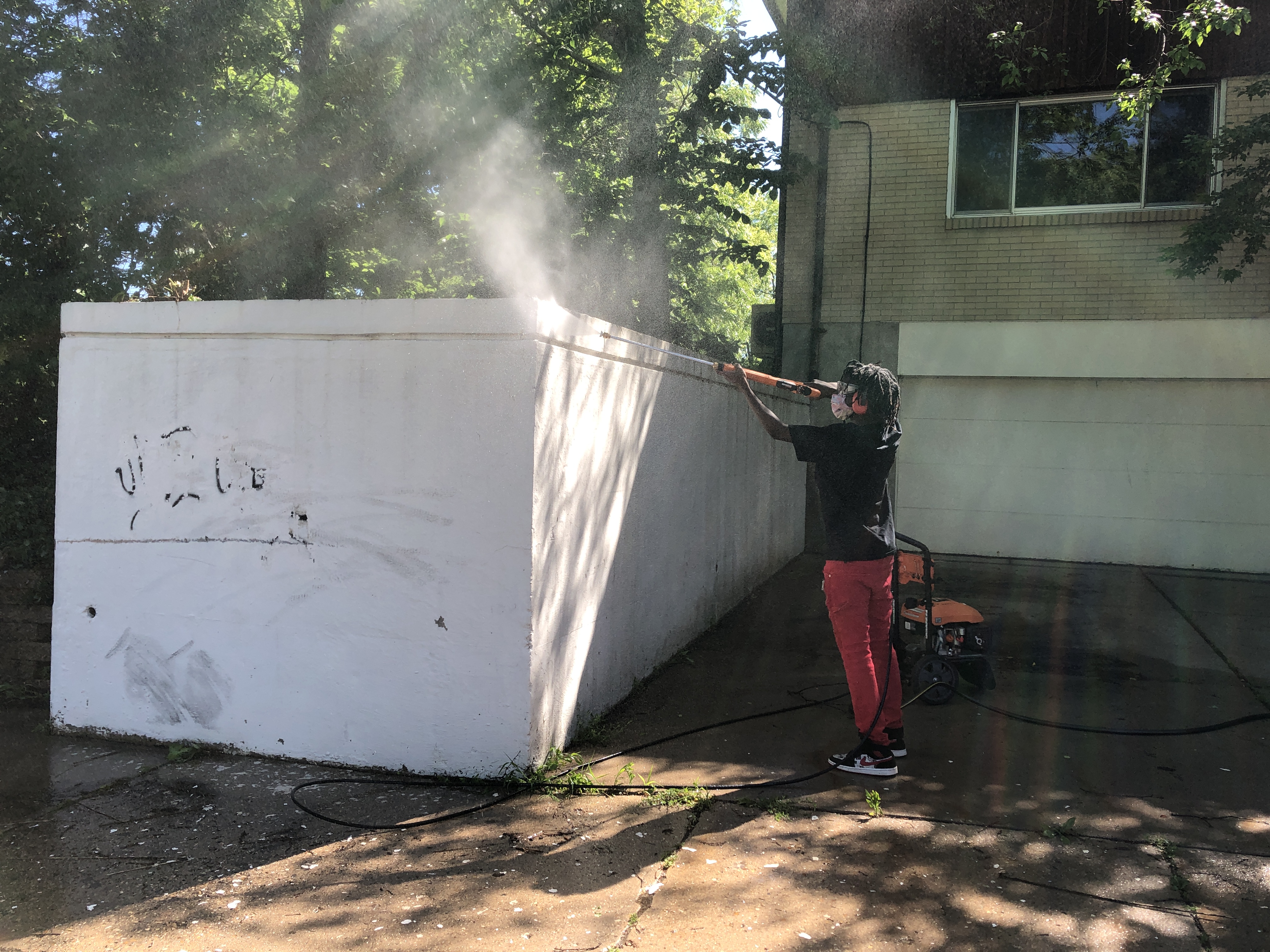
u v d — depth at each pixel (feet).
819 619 22.93
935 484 33.06
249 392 13.75
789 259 34.81
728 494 23.13
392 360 13.07
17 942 9.10
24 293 19.36
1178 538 30.78
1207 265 28.50
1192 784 13.03
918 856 10.82
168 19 21.16
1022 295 32.50
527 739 12.73
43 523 18.15
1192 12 26.58
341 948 8.95
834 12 33.63
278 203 22.34
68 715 14.93
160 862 10.70
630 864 10.64
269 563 13.78
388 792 12.68
